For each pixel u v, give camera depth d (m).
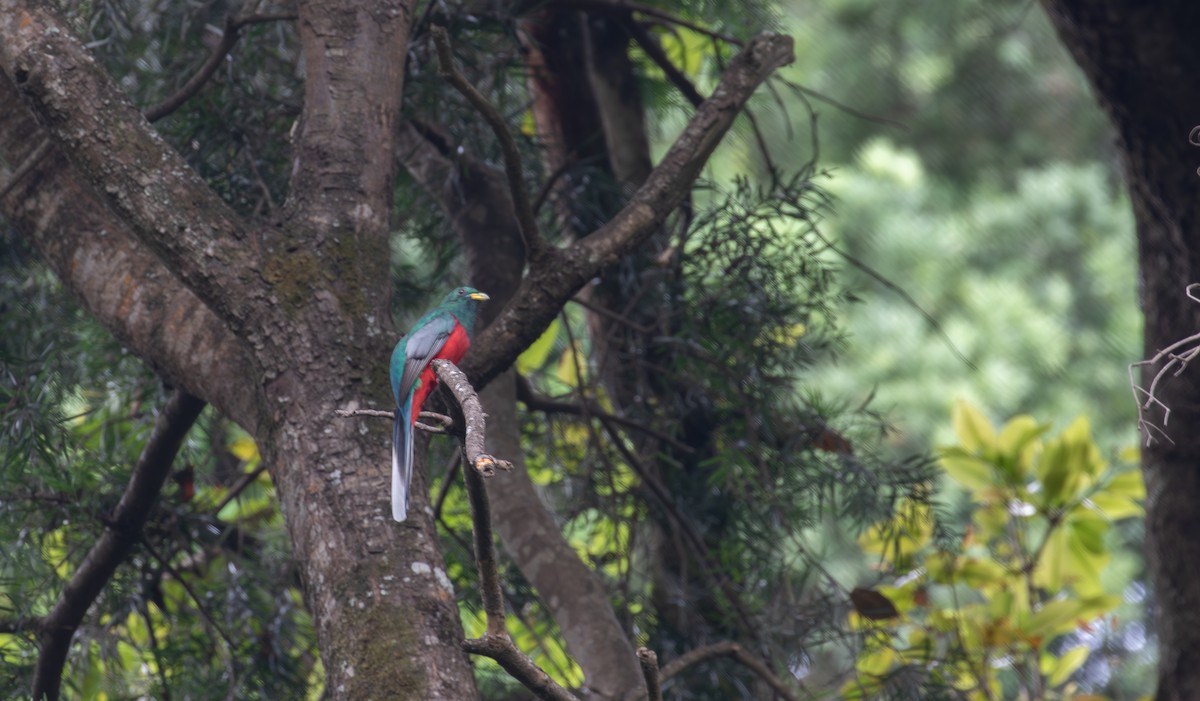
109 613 10.07
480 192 11.16
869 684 10.17
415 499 6.77
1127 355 23.67
